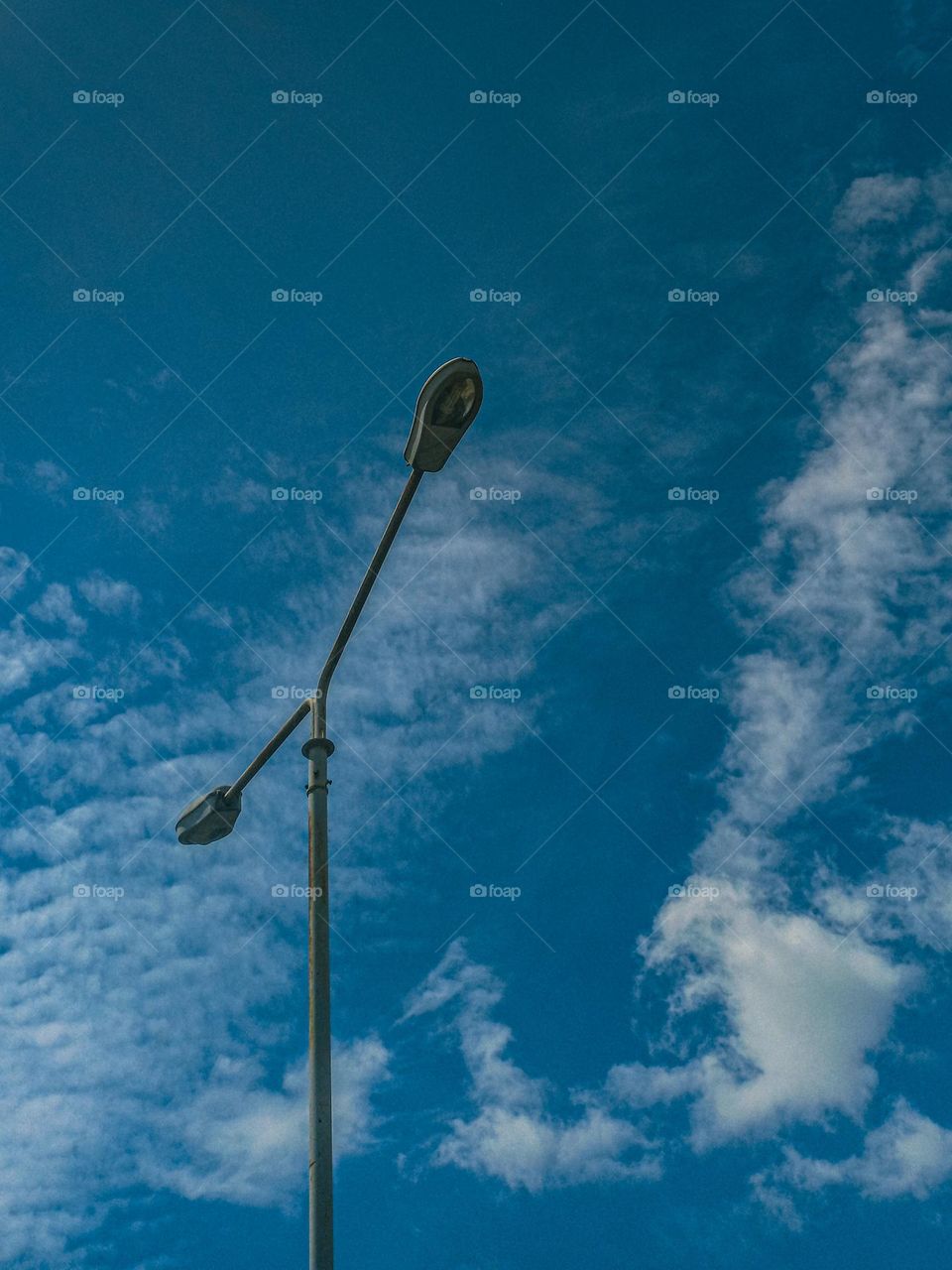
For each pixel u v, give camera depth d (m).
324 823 8.55
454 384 8.55
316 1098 7.45
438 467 8.80
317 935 8.08
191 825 9.77
